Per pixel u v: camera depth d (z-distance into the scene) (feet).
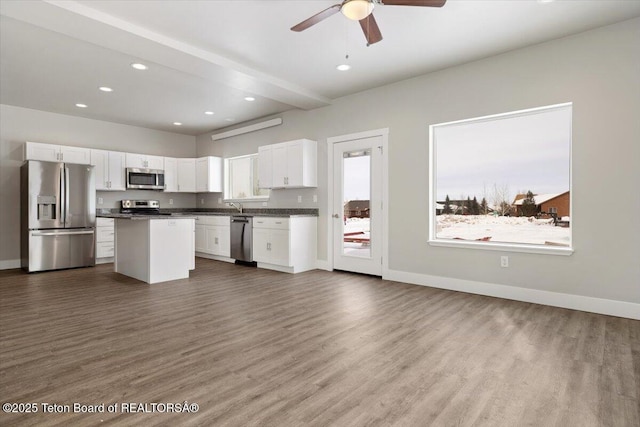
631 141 9.78
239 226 19.10
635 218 9.75
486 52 11.83
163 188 22.68
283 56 12.12
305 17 9.64
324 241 17.39
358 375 6.59
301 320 9.73
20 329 8.96
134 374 6.62
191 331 8.87
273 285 14.01
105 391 6.01
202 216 21.91
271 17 9.63
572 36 10.64
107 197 21.38
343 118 16.42
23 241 17.24
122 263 16.31
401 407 5.55
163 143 23.84
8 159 17.72
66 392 5.97
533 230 11.92
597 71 10.25
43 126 18.71
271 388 6.12
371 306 11.05
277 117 19.51
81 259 18.02
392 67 13.07
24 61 12.34
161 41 10.54
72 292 12.81
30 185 16.47
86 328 9.05
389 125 14.80
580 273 10.61
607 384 6.24
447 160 13.71
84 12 8.95
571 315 10.11
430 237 13.76
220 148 23.48
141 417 5.27
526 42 11.12
